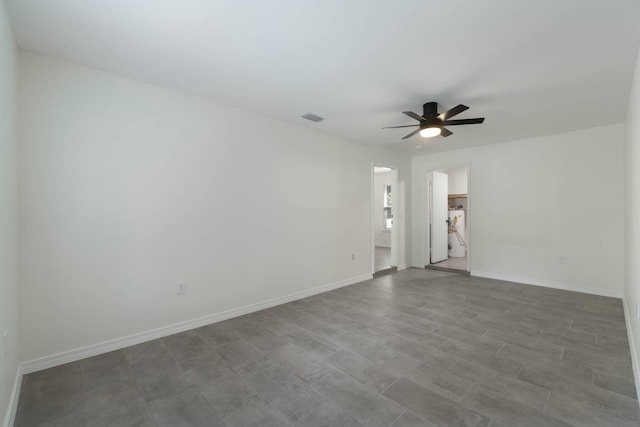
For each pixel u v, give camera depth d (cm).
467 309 364
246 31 204
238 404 190
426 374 222
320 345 271
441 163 593
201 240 319
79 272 249
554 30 201
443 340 278
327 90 299
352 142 500
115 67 253
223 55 235
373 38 212
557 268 459
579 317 334
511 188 502
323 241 451
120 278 269
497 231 519
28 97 226
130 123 273
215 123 329
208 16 188
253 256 364
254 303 365
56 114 238
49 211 235
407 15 187
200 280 318
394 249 599
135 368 234
